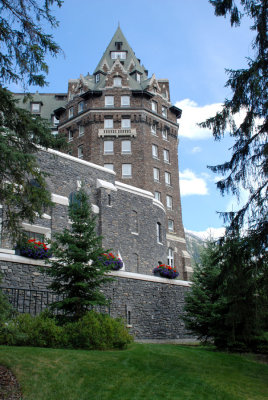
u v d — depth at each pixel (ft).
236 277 44.34
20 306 55.21
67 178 91.97
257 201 42.93
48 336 44.91
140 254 105.19
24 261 57.31
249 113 43.55
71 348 45.32
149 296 75.41
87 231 53.16
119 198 102.99
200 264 67.51
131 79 166.81
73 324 47.11
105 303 50.75
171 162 163.73
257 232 43.21
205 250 68.39
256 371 46.52
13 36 36.65
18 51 36.37
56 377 34.83
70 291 50.72
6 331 36.27
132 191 108.06
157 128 162.71
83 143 155.94
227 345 59.26
